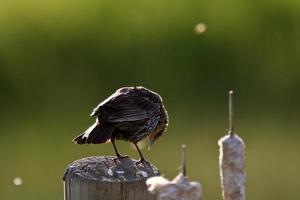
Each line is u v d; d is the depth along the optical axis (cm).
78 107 1923
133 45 2070
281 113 1867
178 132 1734
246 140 1720
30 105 1945
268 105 1917
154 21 2139
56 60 2041
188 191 396
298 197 1467
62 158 1656
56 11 2206
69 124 1838
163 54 2045
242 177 448
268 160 1625
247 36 2086
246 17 2139
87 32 2116
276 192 1506
